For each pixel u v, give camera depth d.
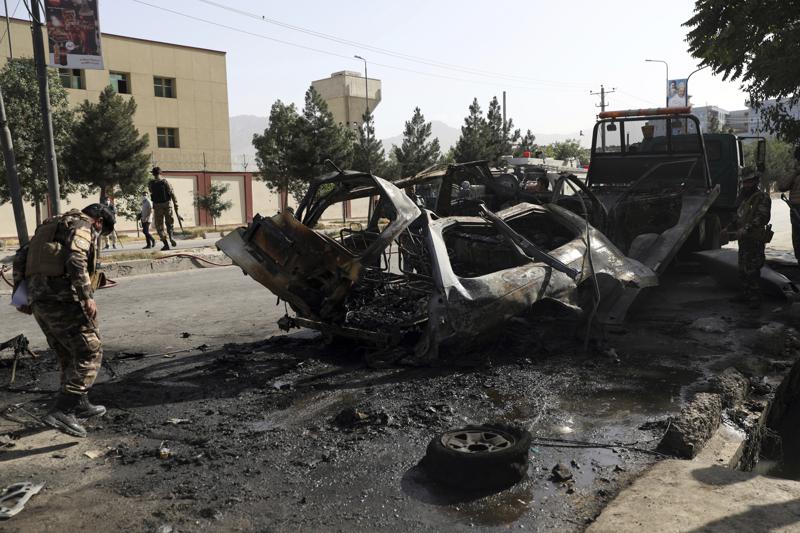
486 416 4.27
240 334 6.99
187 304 9.03
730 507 2.85
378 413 4.27
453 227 6.03
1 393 5.02
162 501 3.17
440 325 5.07
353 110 50.16
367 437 3.96
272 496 3.21
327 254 5.29
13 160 12.09
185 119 36.81
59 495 3.26
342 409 4.47
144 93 35.09
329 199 6.50
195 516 3.01
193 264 13.80
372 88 51.12
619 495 3.02
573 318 6.68
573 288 5.75
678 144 9.69
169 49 35.88
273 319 7.80
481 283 5.14
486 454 3.23
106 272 12.10
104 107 23.02
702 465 3.34
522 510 3.02
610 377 5.05
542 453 3.67
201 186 30.78
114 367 5.70
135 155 23.84
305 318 5.61
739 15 11.08
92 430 4.20
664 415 4.21
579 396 4.63
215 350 6.27
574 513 2.98
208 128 37.81
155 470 3.55
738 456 3.75
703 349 5.81
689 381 4.91
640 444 3.76
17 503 3.11
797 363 5.36
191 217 30.45
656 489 3.05
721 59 11.78
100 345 4.32
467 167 7.64
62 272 4.07
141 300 9.44
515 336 6.04
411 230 6.48
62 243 4.12
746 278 7.57
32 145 19.27
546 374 5.14
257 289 10.41
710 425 3.90
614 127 10.19
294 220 5.36
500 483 3.23
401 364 5.35
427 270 6.29
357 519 2.96
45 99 11.86
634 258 7.60
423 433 4.00
